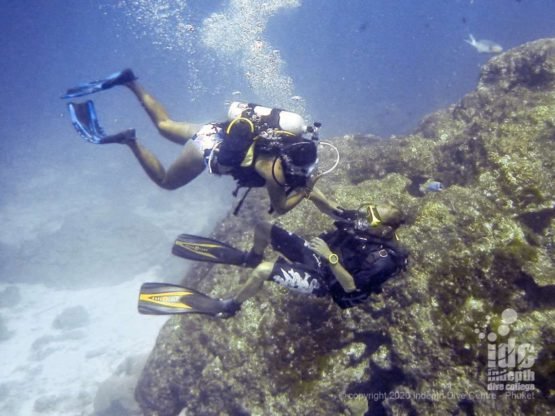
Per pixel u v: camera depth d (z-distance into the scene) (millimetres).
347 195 6570
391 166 7820
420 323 4328
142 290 4246
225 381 5312
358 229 3727
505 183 5398
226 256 4488
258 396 5078
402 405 4297
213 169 3842
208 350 5758
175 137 4406
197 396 5754
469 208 5023
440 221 4961
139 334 12898
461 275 4496
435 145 7805
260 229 4340
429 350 4188
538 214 5113
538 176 5309
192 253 4539
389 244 3684
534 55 8406
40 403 10539
